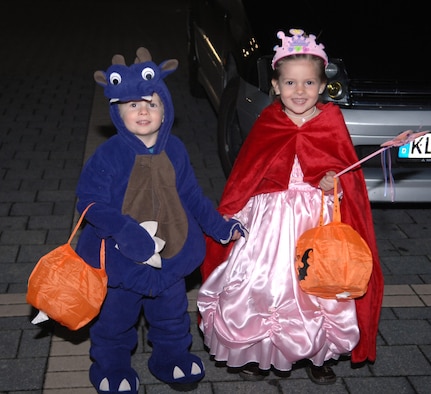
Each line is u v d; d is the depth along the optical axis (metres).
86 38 11.94
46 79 9.41
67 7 14.96
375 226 5.66
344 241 3.28
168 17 13.98
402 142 3.33
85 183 3.34
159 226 3.42
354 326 3.55
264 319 3.53
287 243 3.52
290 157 3.52
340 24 5.38
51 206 5.77
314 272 3.27
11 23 13.15
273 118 3.57
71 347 3.99
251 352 3.60
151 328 3.77
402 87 4.94
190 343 3.77
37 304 3.21
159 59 10.58
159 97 3.33
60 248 3.29
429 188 4.99
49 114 8.01
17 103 8.35
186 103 8.45
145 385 3.72
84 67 10.08
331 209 3.57
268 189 3.54
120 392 3.55
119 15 14.15
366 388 3.76
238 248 3.60
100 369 3.63
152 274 3.43
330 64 4.94
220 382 3.77
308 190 3.54
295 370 3.87
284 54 3.39
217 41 6.54
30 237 5.25
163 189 3.40
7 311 4.30
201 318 3.85
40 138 7.26
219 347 3.62
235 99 5.76
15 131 7.43
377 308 3.71
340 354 3.68
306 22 5.42
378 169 4.95
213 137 7.39
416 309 4.52
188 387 3.71
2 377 3.74
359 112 4.85
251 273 3.55
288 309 3.51
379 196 4.97
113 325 3.56
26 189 6.06
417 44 5.22
